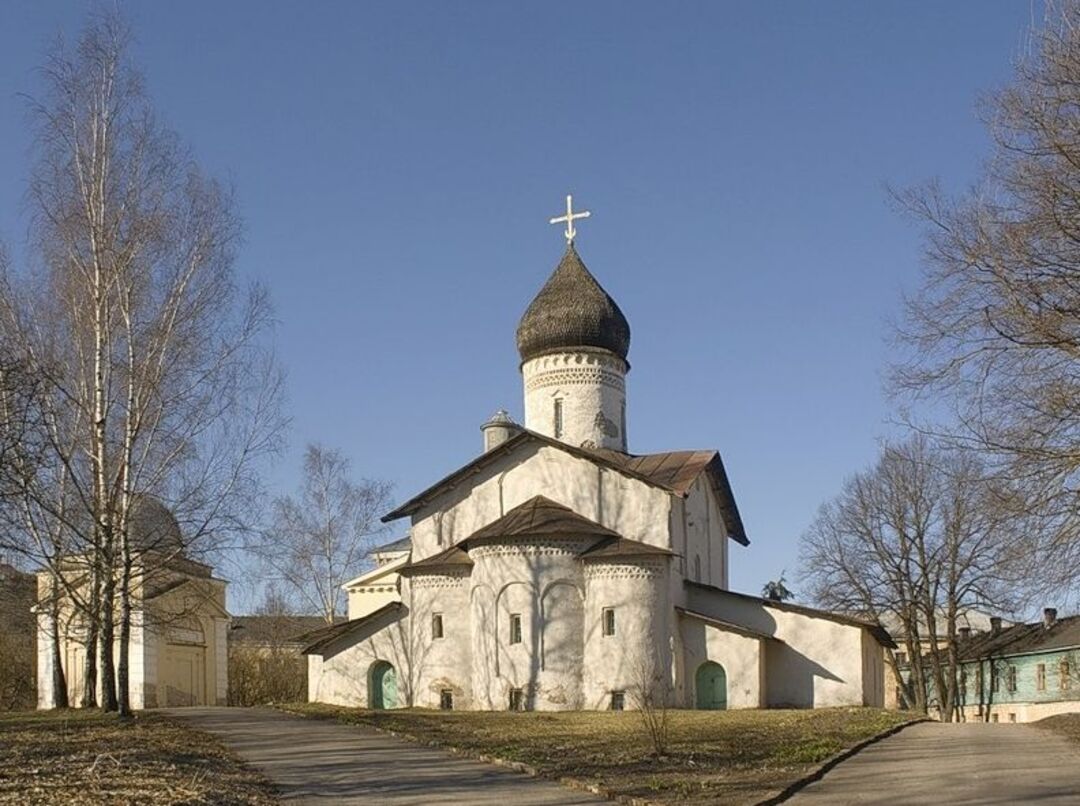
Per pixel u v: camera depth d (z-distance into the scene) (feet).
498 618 138.82
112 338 104.78
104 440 102.63
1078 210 66.13
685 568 149.59
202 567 137.28
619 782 61.31
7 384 82.94
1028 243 67.15
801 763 70.49
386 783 63.52
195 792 55.11
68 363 105.29
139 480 105.91
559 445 148.15
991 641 235.61
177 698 157.99
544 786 61.82
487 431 190.80
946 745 85.87
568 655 136.98
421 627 146.72
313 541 194.49
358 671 149.69
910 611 194.29
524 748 81.00
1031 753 77.41
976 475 73.41
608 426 164.45
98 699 139.95
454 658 144.15
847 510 197.88
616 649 136.46
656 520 144.25
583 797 57.31
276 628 233.55
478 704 138.92
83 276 104.73
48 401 95.71
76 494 105.50
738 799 53.93
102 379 103.19
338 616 209.97
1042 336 66.69
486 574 140.67
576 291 166.61
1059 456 68.28
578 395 164.25
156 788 56.24
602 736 91.04
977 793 56.34
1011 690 223.51
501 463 152.66
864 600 194.59
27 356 94.27
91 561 104.78
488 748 81.20
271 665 230.68
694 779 62.54
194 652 163.12
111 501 101.65
